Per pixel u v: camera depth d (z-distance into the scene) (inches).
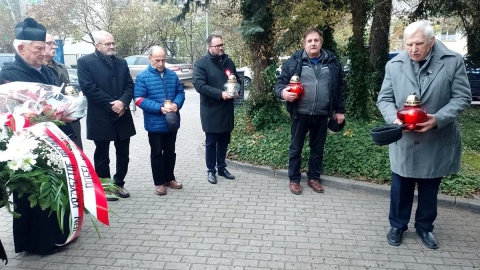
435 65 120.5
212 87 185.9
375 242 138.9
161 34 917.2
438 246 135.0
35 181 90.3
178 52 984.3
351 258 128.4
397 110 125.4
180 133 338.6
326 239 141.2
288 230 148.3
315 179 190.9
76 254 132.0
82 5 853.8
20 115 97.3
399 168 129.3
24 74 130.3
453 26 375.2
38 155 93.2
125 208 169.5
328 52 176.1
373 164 197.5
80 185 88.4
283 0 238.2
